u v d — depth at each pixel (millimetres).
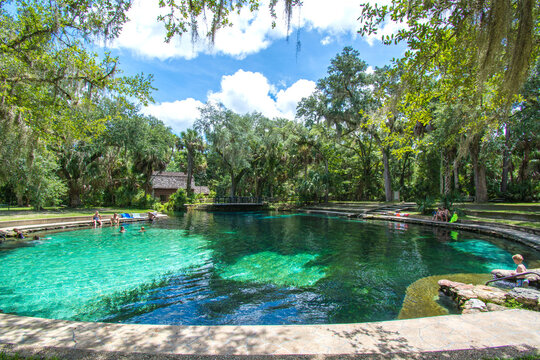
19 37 7180
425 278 6906
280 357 2477
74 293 6145
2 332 2949
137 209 26750
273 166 33844
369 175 34438
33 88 8609
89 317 4965
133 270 7957
